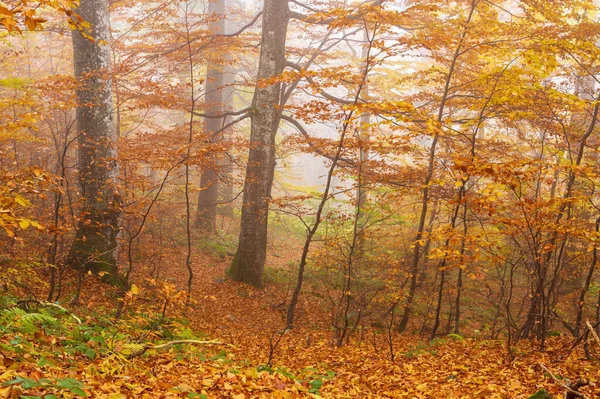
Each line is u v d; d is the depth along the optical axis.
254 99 16.12
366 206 13.62
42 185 5.60
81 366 4.46
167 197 17.11
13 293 7.52
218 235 20.80
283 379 5.20
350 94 14.55
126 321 7.07
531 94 9.80
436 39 9.71
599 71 10.73
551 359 6.96
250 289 15.12
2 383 3.09
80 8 11.30
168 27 15.46
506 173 6.49
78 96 11.36
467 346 8.62
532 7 11.37
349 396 5.33
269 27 15.53
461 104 12.90
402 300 11.28
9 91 12.77
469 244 7.46
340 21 9.29
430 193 12.54
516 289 15.43
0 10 3.57
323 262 12.97
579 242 11.56
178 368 5.21
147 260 14.32
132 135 20.50
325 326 12.37
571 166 6.86
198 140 13.15
